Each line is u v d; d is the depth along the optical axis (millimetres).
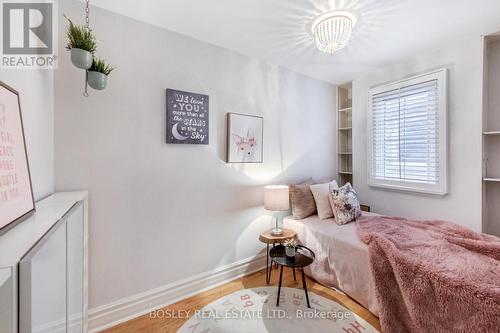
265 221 2672
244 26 1951
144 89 1865
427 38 2176
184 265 2098
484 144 2195
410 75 2650
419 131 2592
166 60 1972
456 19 1870
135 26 1823
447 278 1339
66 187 1562
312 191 2764
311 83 3205
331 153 3500
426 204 2574
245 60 2492
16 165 886
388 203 2932
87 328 1589
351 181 3637
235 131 2406
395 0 1627
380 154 2980
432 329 1371
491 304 1164
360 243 1930
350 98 3662
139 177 1854
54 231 770
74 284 1063
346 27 1770
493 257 1564
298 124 3055
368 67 2865
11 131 878
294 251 1944
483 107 2156
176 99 2008
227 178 2375
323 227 2348
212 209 2271
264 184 2691
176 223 2049
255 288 2223
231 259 2406
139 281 1861
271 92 2742
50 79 1466
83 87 1612
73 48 1229
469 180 2240
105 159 1705
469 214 2246
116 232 1758
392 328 1530
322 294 2086
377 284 1650
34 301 574
